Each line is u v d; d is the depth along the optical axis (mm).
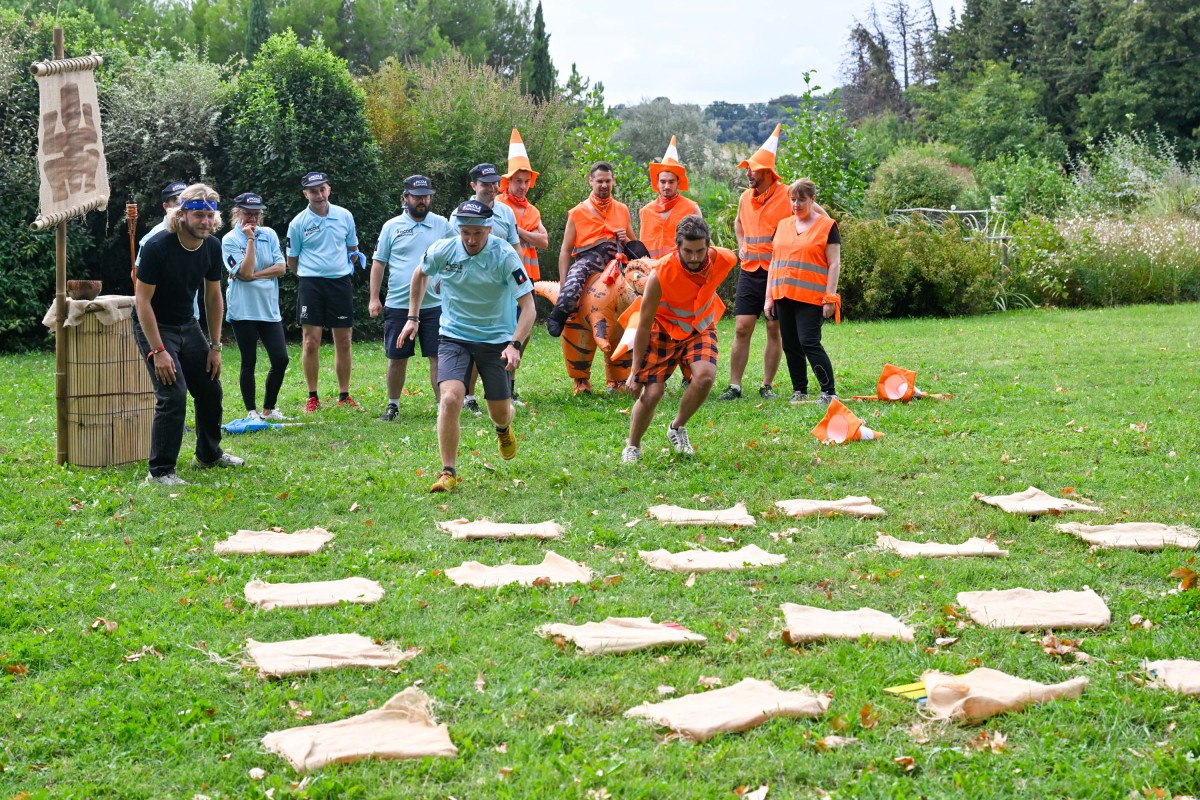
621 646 4133
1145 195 24438
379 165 16969
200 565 5297
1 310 14695
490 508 6305
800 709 3598
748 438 8117
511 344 6734
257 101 15922
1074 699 3691
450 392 6672
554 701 3725
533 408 9766
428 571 5094
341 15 35719
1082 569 5047
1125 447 7473
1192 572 4824
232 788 3223
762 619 4484
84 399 7363
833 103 20703
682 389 10695
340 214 9820
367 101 17875
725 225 19688
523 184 10539
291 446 8195
